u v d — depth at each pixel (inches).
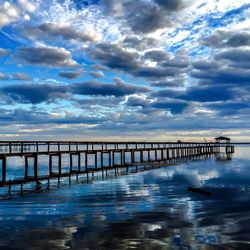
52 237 347.6
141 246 318.7
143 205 523.2
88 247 317.7
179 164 1600.6
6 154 797.2
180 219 423.8
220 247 311.0
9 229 379.2
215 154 2977.4
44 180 932.6
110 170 1284.4
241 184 794.8
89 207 509.0
